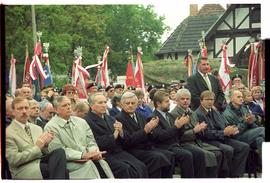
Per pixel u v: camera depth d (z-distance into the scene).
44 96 10.88
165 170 10.48
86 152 9.91
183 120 10.66
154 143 10.67
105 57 11.20
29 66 10.93
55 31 11.09
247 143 11.04
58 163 9.53
